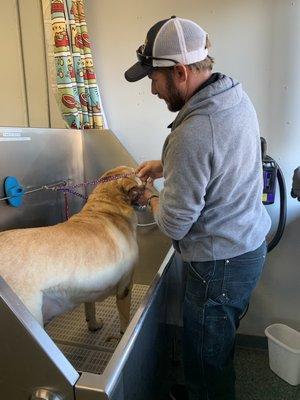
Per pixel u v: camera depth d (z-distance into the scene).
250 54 1.74
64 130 1.61
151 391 1.22
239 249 1.12
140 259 1.73
